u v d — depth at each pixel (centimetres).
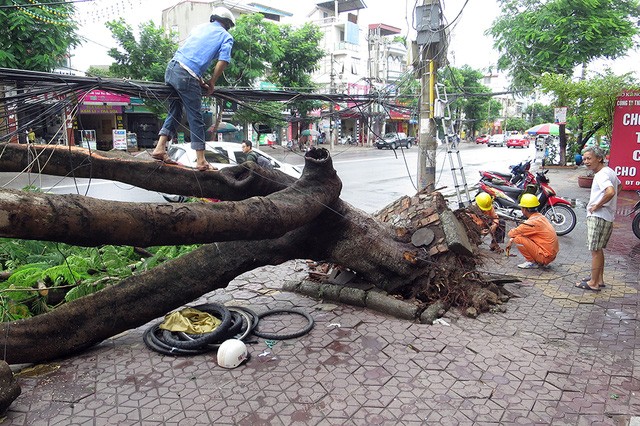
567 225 909
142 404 333
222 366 386
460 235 534
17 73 388
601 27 1580
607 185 552
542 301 548
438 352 412
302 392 348
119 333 428
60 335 392
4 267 636
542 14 1661
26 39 1114
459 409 327
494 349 419
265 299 550
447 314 498
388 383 361
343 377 370
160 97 474
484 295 517
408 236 564
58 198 288
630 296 565
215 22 486
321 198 445
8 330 372
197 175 507
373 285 545
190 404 333
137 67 1788
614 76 1488
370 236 521
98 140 2616
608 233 570
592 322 485
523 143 4562
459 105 3903
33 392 349
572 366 389
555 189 1527
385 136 3703
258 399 339
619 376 374
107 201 310
